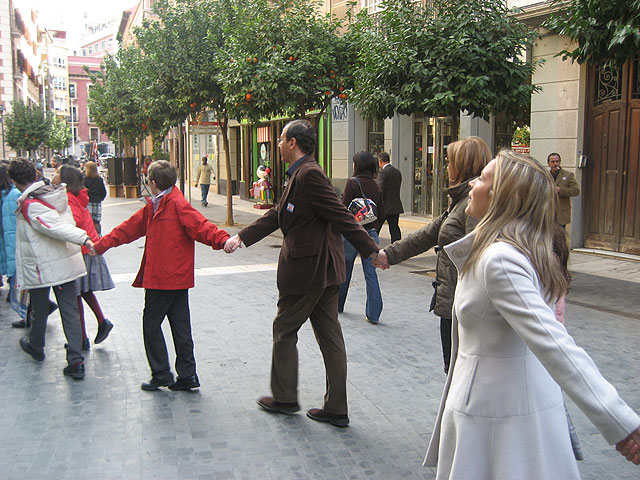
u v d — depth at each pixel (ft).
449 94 28.53
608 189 35.86
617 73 34.83
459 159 12.46
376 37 32.27
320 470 11.62
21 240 16.47
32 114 139.74
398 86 31.17
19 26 149.38
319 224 13.16
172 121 56.54
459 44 28.94
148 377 16.62
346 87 41.27
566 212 29.94
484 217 7.15
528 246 6.79
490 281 6.66
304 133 13.19
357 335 20.38
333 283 13.28
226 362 17.79
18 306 21.97
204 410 14.44
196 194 96.68
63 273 16.43
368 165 21.70
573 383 6.08
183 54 50.78
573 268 31.96
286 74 38.52
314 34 40.75
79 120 370.12
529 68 30.63
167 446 12.60
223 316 22.81
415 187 53.88
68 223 16.89
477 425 6.91
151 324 15.44
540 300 6.50
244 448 12.51
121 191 91.56
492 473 6.86
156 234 14.99
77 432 13.25
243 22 43.06
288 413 14.16
